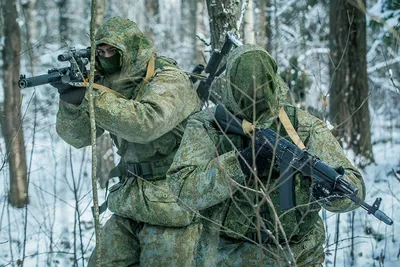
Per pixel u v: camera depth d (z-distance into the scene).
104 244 4.18
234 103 3.11
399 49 8.97
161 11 25.86
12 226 6.23
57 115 4.00
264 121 3.12
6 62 7.52
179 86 4.02
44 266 5.28
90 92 3.35
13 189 7.03
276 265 3.14
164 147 4.06
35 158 8.27
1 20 8.30
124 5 24.89
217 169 3.03
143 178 4.10
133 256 4.21
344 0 9.00
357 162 8.37
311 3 14.00
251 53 3.08
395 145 10.23
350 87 8.81
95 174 3.35
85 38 23.03
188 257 4.08
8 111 7.32
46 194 7.06
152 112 3.84
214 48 5.26
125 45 4.04
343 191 2.89
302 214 3.01
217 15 5.22
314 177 2.93
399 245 5.43
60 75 3.71
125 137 3.88
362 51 9.00
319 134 3.13
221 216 3.18
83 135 4.02
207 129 3.17
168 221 4.04
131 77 4.08
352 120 8.76
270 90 3.08
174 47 21.61
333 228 5.90
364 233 5.73
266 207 3.10
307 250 3.19
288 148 2.98
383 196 6.86
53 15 26.72
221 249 3.21
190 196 3.10
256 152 3.02
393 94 12.36
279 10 14.16
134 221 4.19
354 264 5.13
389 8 8.83
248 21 7.09
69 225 6.25
